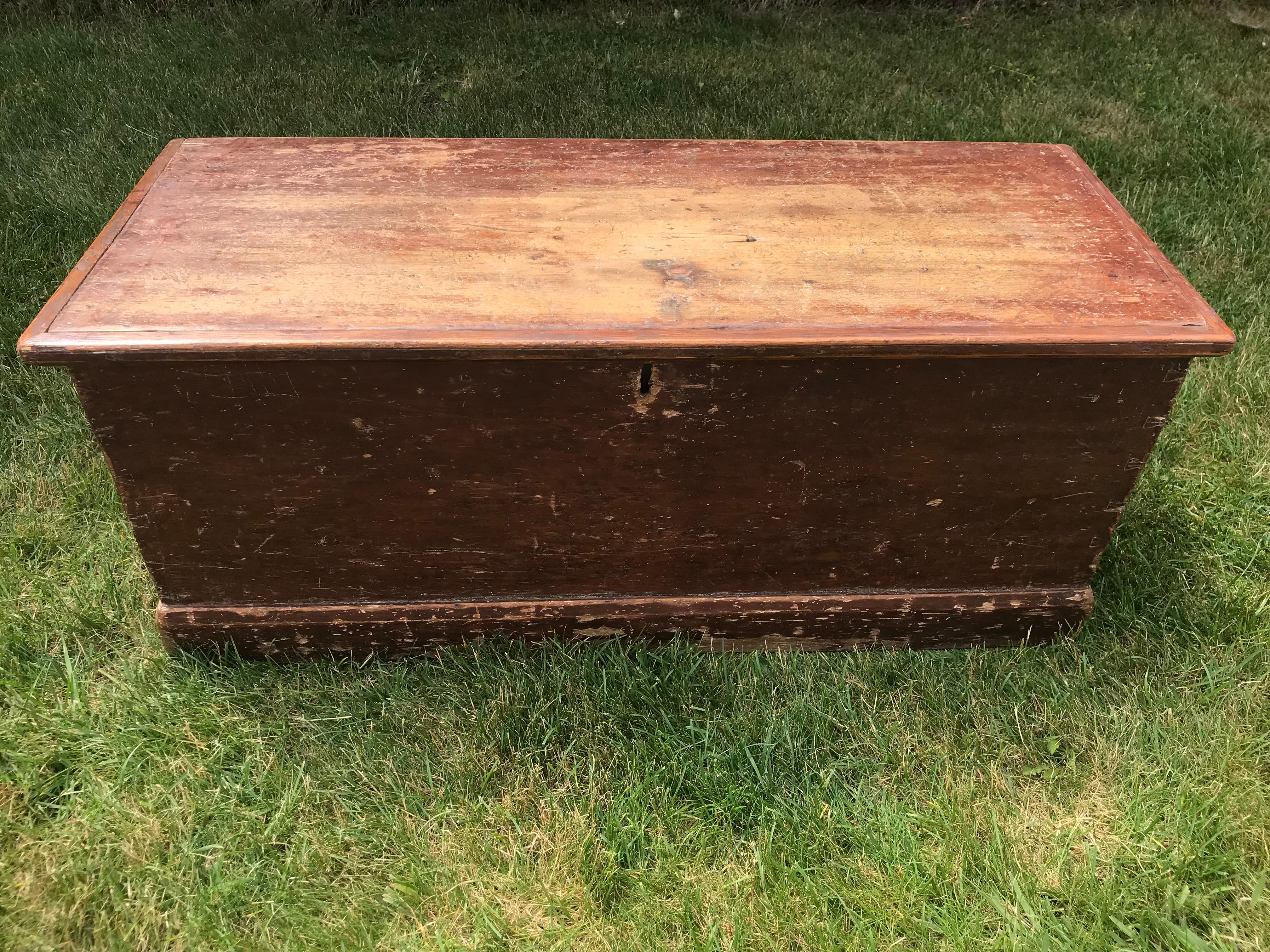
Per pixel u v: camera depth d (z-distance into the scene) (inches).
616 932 78.4
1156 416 86.5
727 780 88.3
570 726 92.9
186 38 221.8
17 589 103.8
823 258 89.1
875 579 98.0
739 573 96.6
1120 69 222.7
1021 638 103.3
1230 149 183.8
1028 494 91.4
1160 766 89.3
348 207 94.7
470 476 87.1
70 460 119.8
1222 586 106.7
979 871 82.4
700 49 225.6
